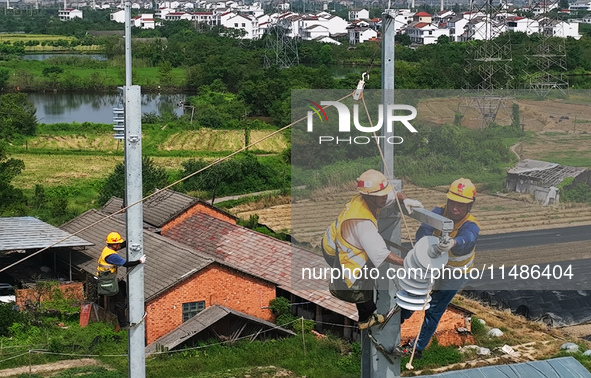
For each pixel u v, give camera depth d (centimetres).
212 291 2645
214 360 2386
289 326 2627
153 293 2552
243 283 2689
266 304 2720
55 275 3120
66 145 6425
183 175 5072
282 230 4088
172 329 2588
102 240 3234
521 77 6744
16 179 5175
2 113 6625
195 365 2344
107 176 5338
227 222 3328
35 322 2658
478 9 8794
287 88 8081
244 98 8094
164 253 2800
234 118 7525
